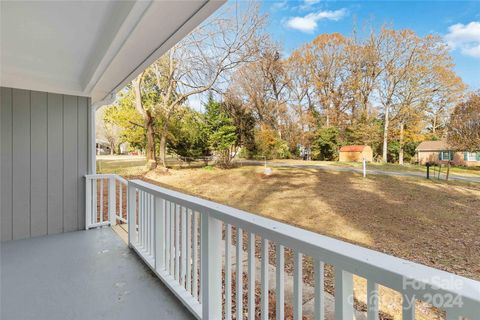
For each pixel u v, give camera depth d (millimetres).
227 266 1476
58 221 3629
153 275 2342
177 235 2109
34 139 3494
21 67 2801
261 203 3229
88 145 3867
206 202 1725
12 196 3354
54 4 1631
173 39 1954
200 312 1705
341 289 841
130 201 2980
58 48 2320
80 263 2598
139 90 8742
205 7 1557
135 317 1759
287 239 1047
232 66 6414
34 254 2838
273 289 2150
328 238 992
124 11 1676
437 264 1351
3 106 3312
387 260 772
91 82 3074
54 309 1842
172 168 7039
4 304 1897
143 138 9094
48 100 3588
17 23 1858
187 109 7832
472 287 608
